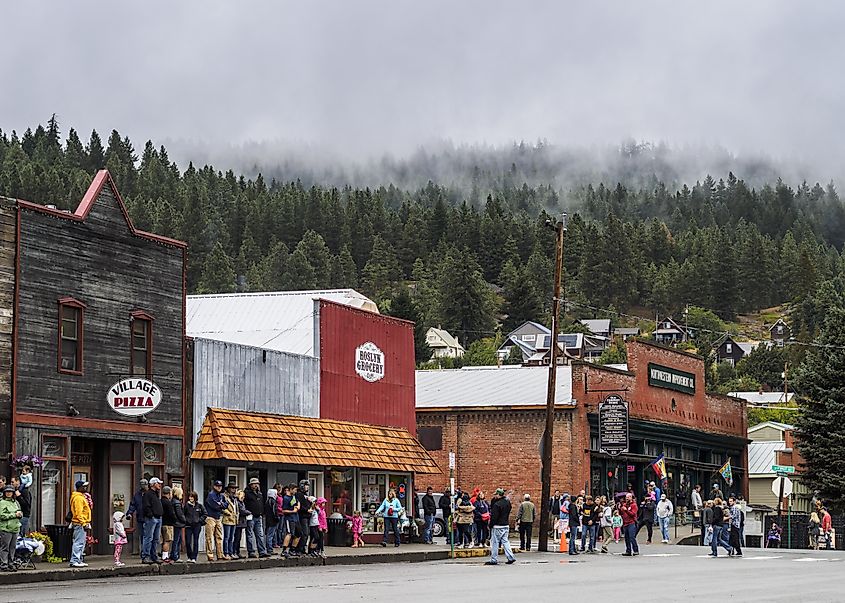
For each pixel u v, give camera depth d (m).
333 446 40.12
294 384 39.94
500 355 177.25
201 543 34.31
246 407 37.47
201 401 35.47
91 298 31.62
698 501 52.03
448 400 57.62
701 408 65.56
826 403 59.69
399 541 38.66
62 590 21.94
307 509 32.31
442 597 20.34
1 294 28.89
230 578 25.70
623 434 53.25
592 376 55.09
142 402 31.27
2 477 26.23
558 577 25.98
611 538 42.97
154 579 25.48
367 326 44.53
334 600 19.53
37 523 29.19
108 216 32.47
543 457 40.84
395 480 44.03
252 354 37.94
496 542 31.73
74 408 30.59
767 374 169.62
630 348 58.88
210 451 34.75
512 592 21.58
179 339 34.72
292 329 43.41
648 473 59.38
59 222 30.78
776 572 28.38
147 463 33.34
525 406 54.69
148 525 27.83
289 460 37.28
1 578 23.84
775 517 53.03
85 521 26.88
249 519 30.98
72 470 31.00
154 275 33.97
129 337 32.84
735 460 69.56
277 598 19.91
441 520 45.66
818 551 41.28
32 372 29.55
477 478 55.34
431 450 56.25
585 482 53.72
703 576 26.61
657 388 60.75
